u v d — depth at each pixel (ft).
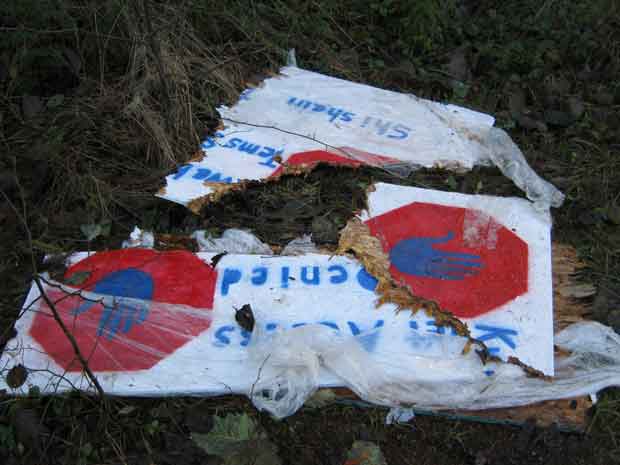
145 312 7.13
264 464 6.03
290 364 6.67
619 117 10.20
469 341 7.00
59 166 8.38
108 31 9.53
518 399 6.69
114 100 9.07
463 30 11.41
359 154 9.04
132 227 8.03
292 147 9.03
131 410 6.44
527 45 11.17
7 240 7.78
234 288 7.36
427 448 6.44
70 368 6.64
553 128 10.03
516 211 8.44
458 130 9.59
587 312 7.58
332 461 6.24
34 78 9.33
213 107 9.54
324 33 11.00
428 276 7.61
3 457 6.11
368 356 6.80
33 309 7.08
